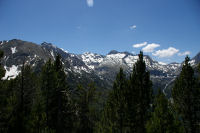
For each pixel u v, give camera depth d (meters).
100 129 32.53
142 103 29.80
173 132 21.45
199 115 27.44
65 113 35.91
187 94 27.78
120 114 29.62
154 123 22.53
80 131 36.34
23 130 23.83
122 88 30.08
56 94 35.00
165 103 23.30
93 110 35.25
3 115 21.83
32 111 27.47
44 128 23.86
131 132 29.70
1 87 21.30
